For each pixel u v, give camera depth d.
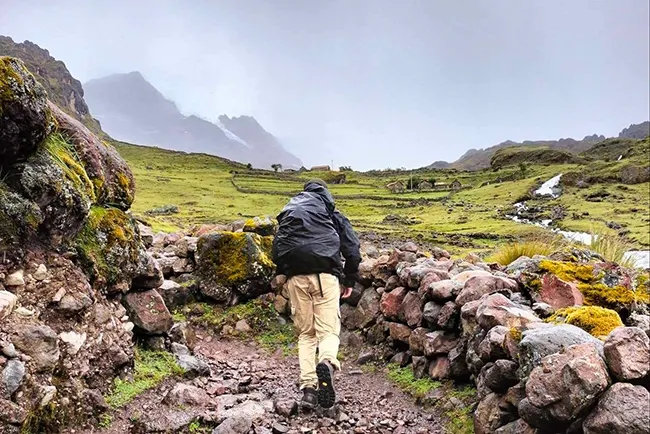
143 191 84.88
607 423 2.51
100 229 4.70
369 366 5.82
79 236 4.45
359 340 6.45
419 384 4.85
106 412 3.80
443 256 9.48
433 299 5.22
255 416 4.06
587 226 44.62
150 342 5.11
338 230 4.88
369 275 6.79
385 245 30.55
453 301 4.97
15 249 3.73
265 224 8.56
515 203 74.56
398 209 75.56
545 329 3.15
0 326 3.27
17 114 3.70
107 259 4.66
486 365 3.90
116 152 5.62
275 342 6.76
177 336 5.86
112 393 4.07
